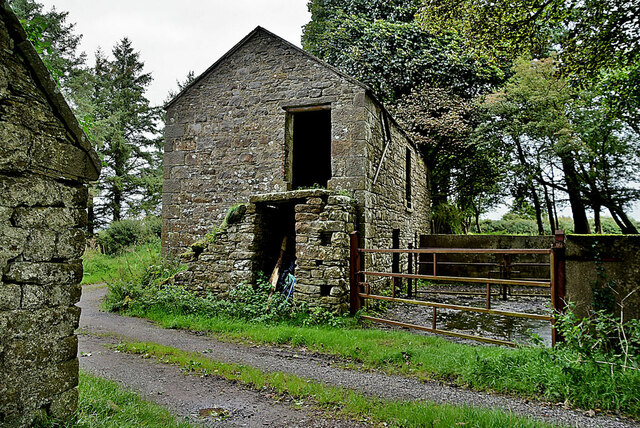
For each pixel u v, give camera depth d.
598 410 3.43
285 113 9.59
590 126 15.80
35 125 2.45
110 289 8.83
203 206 10.15
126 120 25.17
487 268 14.57
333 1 20.41
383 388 3.99
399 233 11.82
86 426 2.60
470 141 17.80
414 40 18.11
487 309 5.40
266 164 9.67
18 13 11.43
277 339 5.79
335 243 7.27
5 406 2.24
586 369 3.78
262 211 8.34
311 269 7.35
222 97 10.23
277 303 7.43
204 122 10.35
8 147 2.29
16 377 2.31
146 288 8.52
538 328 7.26
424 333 6.57
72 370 2.65
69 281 2.65
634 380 3.60
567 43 9.22
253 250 7.96
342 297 7.22
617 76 11.78
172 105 10.66
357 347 5.29
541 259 14.30
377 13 19.03
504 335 6.68
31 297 2.40
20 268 2.34
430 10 10.61
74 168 2.69
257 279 8.00
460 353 4.81
